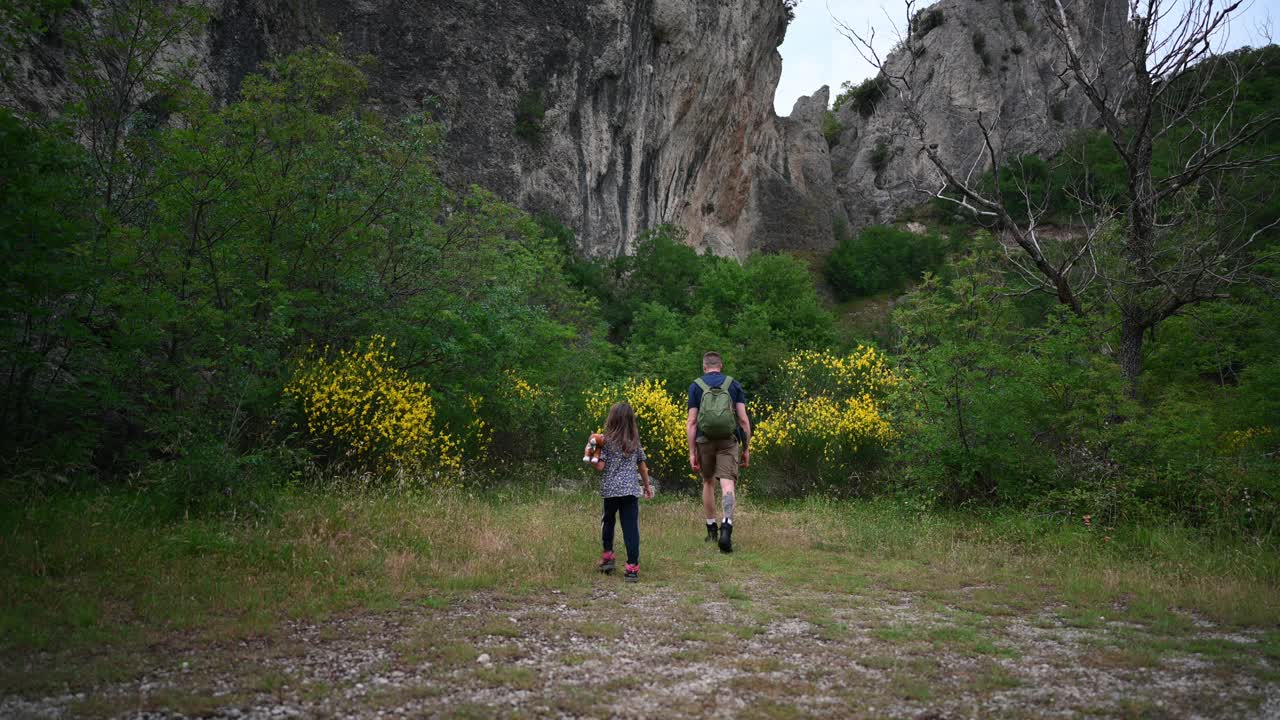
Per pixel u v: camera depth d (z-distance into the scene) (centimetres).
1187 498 680
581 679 291
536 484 945
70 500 517
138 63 727
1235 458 713
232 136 830
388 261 966
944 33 6175
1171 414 727
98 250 595
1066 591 490
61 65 890
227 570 445
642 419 1068
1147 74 914
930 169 6059
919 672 309
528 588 465
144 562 437
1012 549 638
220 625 353
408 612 396
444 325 946
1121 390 750
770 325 2539
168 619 355
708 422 637
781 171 5606
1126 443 725
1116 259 925
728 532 622
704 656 328
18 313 557
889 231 5372
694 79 3753
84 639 318
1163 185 968
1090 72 988
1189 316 1008
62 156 544
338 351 870
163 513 532
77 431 611
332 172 881
